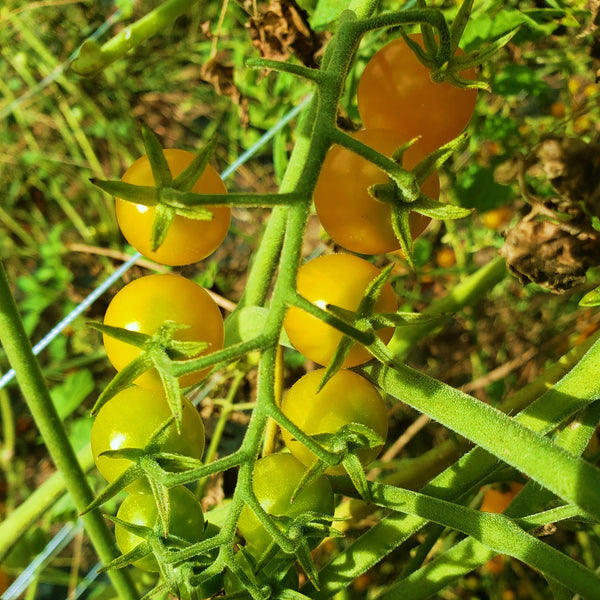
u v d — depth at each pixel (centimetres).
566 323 37
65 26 60
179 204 12
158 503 13
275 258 20
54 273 53
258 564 14
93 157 57
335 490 18
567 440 17
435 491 16
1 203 60
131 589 21
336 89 12
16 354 19
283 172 31
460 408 13
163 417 15
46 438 20
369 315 13
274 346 12
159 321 14
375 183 13
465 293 27
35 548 36
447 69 14
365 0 17
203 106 62
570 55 35
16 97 62
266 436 20
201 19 60
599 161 17
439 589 16
